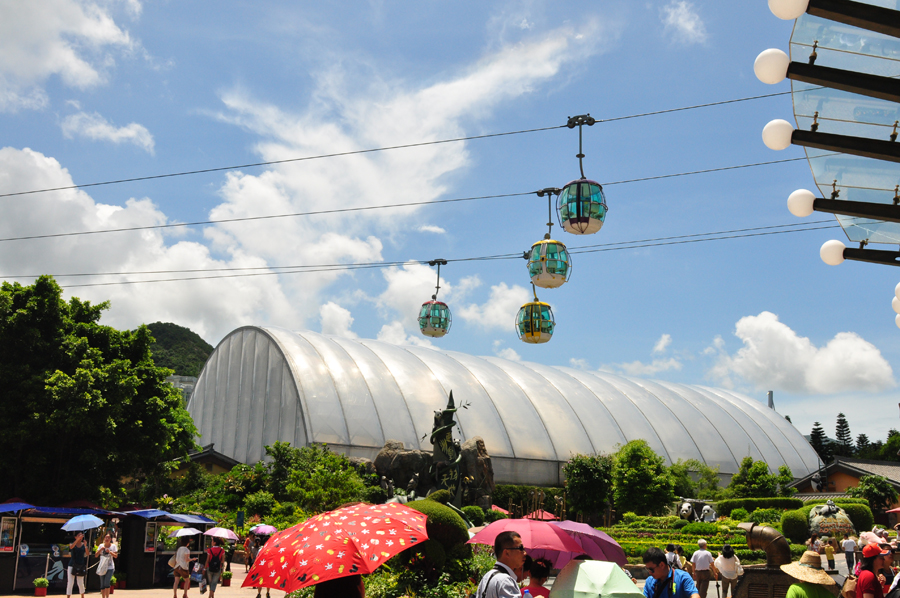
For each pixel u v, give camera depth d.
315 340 66.94
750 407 90.88
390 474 50.31
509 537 8.27
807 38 9.04
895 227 10.95
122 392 35.41
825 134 9.77
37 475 35.28
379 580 17.75
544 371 80.00
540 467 64.44
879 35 8.83
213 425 69.75
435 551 18.34
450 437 37.53
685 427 78.50
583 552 12.61
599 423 72.19
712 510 57.44
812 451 86.75
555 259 22.16
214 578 24.28
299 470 48.25
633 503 56.62
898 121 9.47
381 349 71.00
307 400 58.12
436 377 68.12
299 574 8.15
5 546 24.47
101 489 38.47
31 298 35.88
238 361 69.06
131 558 28.19
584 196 18.73
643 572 32.59
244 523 45.12
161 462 44.34
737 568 19.84
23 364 35.12
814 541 28.77
